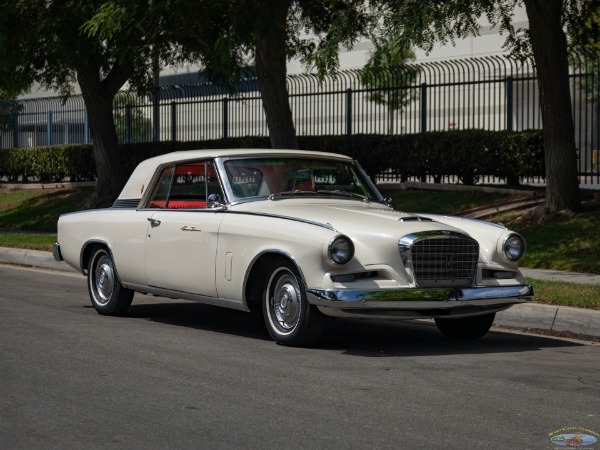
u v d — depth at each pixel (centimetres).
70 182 3431
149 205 1170
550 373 868
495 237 1027
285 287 988
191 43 2459
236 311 1277
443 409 715
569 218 1839
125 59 2519
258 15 1934
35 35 2564
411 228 970
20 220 3003
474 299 971
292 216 994
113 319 1186
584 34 2152
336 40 1742
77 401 723
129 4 2052
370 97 2659
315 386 791
